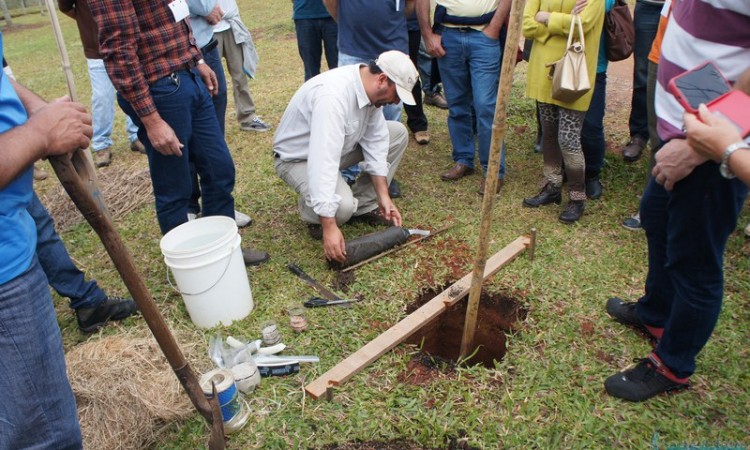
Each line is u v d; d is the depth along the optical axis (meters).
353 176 4.57
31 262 1.69
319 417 2.59
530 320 3.13
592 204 4.25
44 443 1.78
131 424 2.46
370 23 4.25
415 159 5.24
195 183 4.22
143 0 2.85
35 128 1.60
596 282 3.39
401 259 3.75
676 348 2.42
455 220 4.19
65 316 3.41
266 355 2.94
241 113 5.94
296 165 3.79
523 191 4.53
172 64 3.00
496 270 3.54
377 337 3.00
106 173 5.27
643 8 4.33
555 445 2.39
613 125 5.54
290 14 12.61
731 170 1.70
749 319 3.00
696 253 2.16
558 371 2.77
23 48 13.75
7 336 1.62
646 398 2.56
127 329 3.23
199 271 2.99
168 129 2.99
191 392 2.26
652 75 3.48
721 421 2.46
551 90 3.75
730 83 2.01
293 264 3.68
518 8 2.01
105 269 3.84
